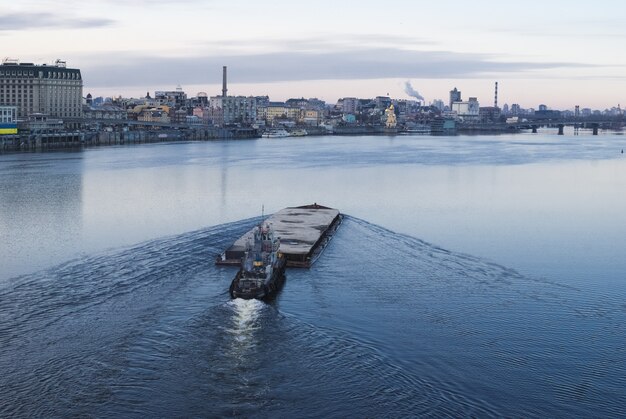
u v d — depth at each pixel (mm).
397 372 74938
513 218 171750
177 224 157000
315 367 75250
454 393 71062
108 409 66250
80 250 127750
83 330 84188
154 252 124312
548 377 75250
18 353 77562
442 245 137625
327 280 109375
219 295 98562
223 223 158625
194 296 98000
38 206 179375
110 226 152875
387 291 103875
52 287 101438
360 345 81688
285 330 85438
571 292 105375
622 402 70500
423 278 111625
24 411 65938
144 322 86812
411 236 146375
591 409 69062
